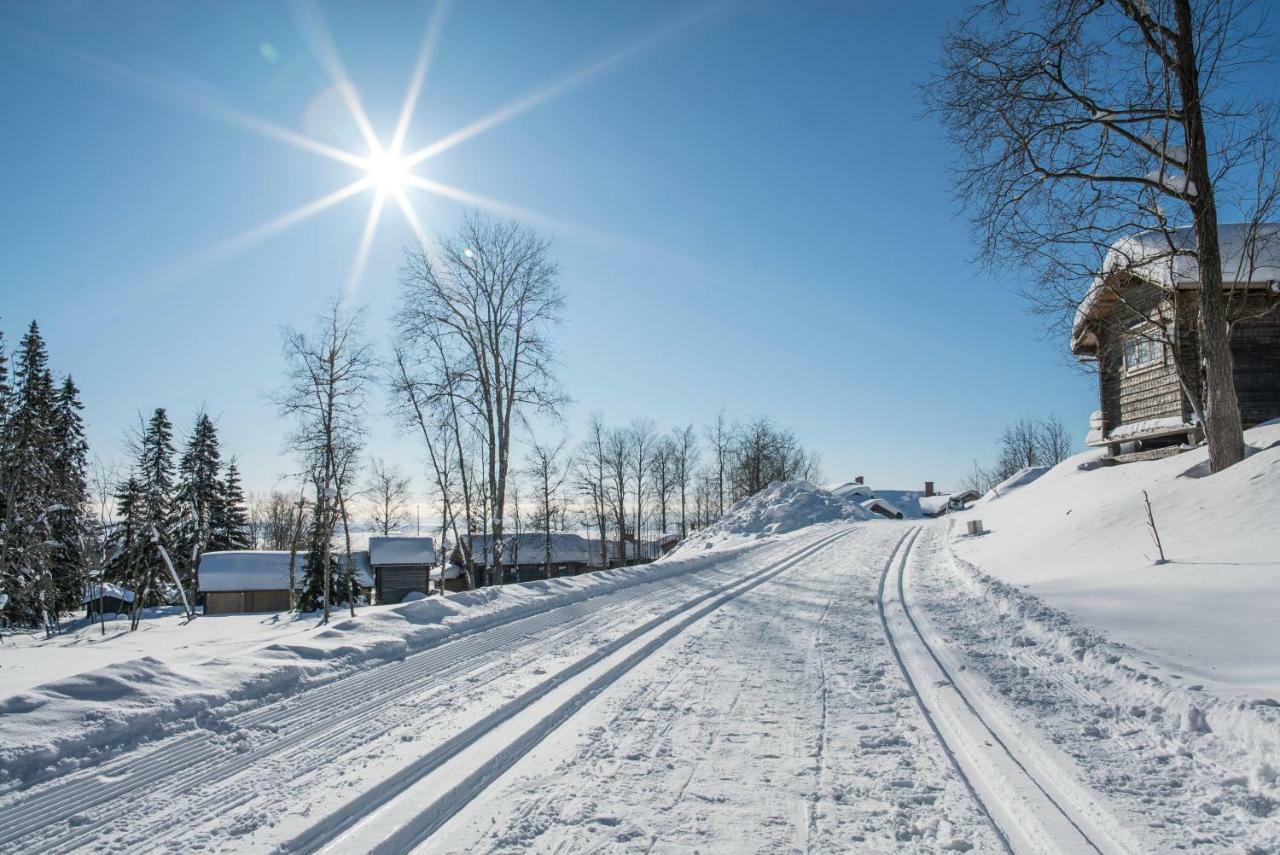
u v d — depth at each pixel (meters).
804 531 35.97
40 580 33.09
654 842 3.71
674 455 68.00
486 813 4.07
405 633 8.49
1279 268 16.77
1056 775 4.45
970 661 7.50
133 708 5.08
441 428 25.78
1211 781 4.26
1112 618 8.32
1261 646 6.45
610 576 15.20
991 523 26.08
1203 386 17.97
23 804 3.88
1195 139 13.46
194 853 3.49
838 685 6.81
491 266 25.27
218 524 56.62
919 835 3.78
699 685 6.86
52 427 37.25
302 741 5.05
